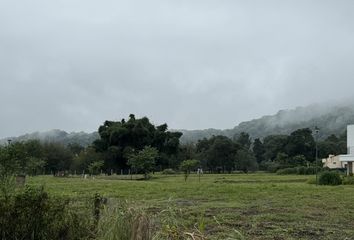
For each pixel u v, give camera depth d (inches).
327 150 4320.9
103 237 253.9
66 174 2957.7
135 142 2972.4
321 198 767.1
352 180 1424.7
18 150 639.1
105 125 3137.3
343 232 430.0
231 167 3868.1
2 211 266.1
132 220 243.1
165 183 1362.0
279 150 4377.5
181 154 3457.2
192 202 690.2
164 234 227.9
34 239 270.8
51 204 281.9
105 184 1233.4
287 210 593.6
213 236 358.0
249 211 578.6
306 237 404.8
